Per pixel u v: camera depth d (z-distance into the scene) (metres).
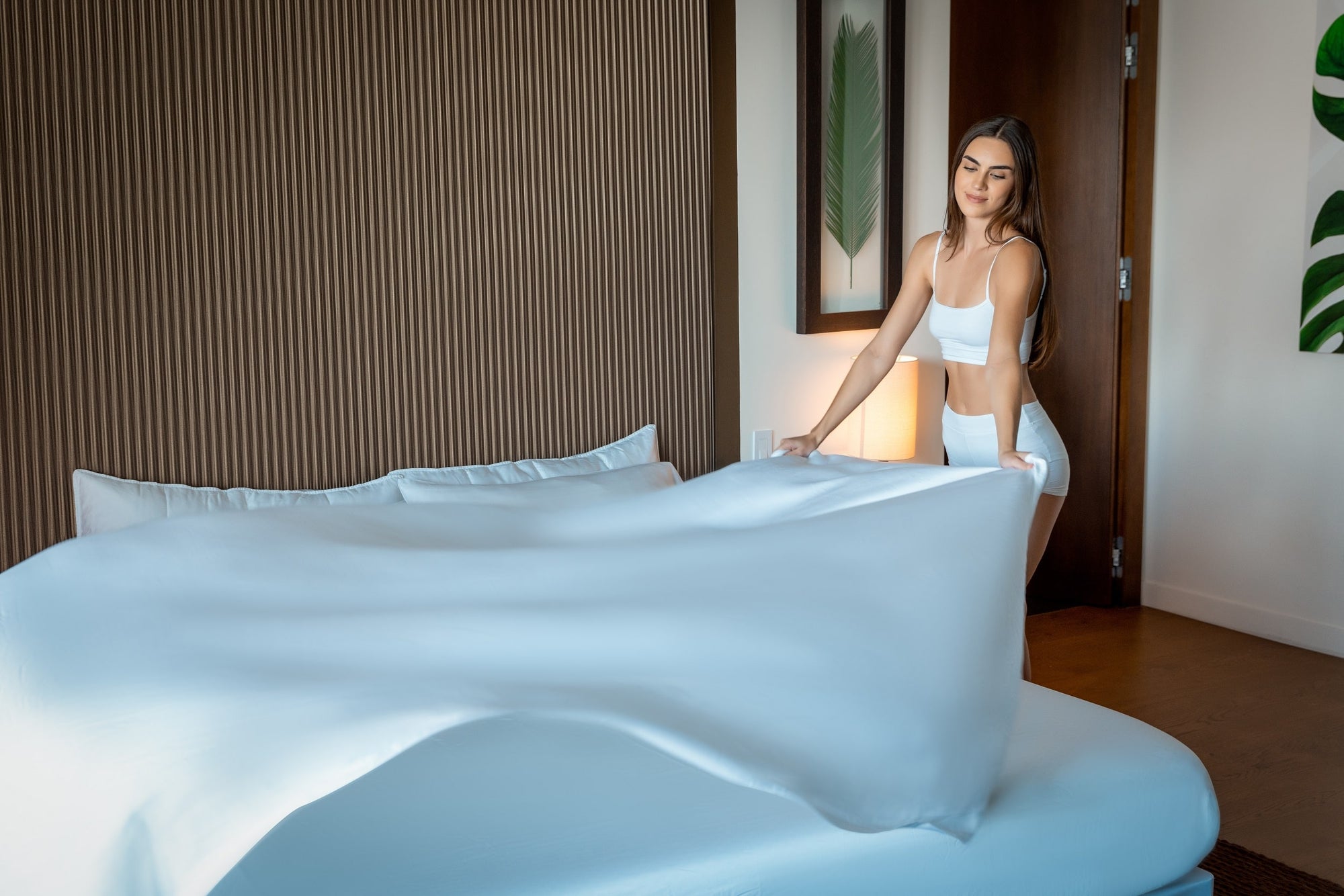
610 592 1.68
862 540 1.61
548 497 2.76
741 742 1.31
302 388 2.80
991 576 1.55
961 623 1.50
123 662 1.75
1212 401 4.21
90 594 2.02
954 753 1.44
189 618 1.86
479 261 2.98
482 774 1.67
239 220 2.70
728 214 3.38
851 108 3.51
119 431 2.63
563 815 1.56
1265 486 4.05
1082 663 3.83
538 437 3.11
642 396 3.24
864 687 1.42
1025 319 2.60
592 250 3.12
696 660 1.46
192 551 2.07
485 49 2.93
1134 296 4.34
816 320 3.47
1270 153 3.92
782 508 1.99
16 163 2.48
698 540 1.76
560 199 3.07
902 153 3.60
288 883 1.39
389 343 2.89
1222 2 4.04
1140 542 4.50
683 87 3.20
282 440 2.80
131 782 1.41
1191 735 3.20
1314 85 3.75
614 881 1.43
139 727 1.52
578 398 3.15
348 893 1.37
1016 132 2.57
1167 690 3.57
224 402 2.73
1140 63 4.21
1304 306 3.84
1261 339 4.02
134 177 2.59
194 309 2.67
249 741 1.37
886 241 3.62
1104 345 4.37
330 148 2.78
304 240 2.77
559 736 1.78
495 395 3.04
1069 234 4.45
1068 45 4.37
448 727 1.25
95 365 2.59
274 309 2.76
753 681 1.42
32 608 2.03
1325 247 3.76
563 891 1.41
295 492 2.77
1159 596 4.47
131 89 2.57
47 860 1.46
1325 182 3.74
